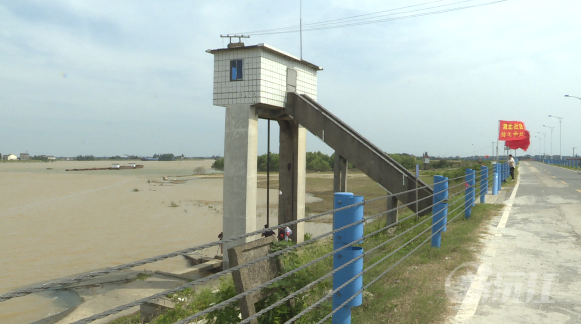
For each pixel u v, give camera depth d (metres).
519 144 27.66
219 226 22.39
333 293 4.12
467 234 8.96
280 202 16.44
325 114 14.48
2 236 19.84
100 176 79.19
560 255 7.41
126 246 17.61
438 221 7.45
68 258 15.59
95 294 11.26
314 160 88.00
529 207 13.52
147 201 34.56
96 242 18.41
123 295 10.64
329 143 14.18
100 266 14.45
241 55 13.92
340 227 4.07
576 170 45.69
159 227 22.11
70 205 32.09
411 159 78.00
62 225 22.83
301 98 14.67
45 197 38.69
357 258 4.02
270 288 4.07
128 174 88.75
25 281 12.72
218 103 14.37
